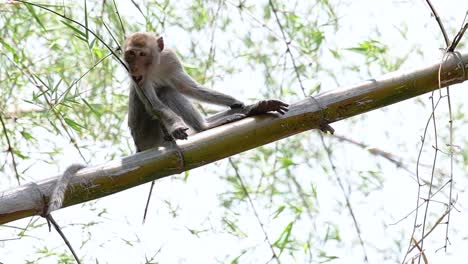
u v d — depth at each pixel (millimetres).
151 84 12922
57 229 8703
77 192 9172
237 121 10156
